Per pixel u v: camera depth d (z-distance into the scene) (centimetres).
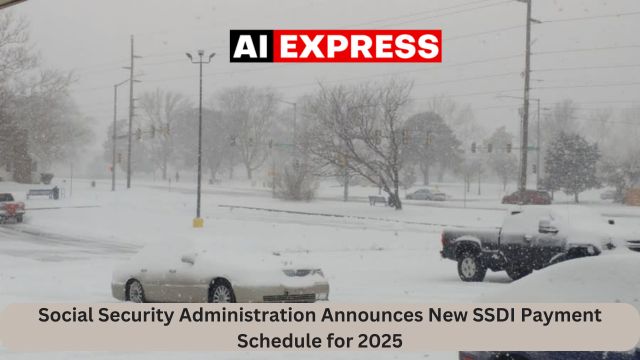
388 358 1045
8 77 7419
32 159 8981
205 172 15475
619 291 681
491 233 2128
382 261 2956
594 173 8250
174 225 4838
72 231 4525
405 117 13200
